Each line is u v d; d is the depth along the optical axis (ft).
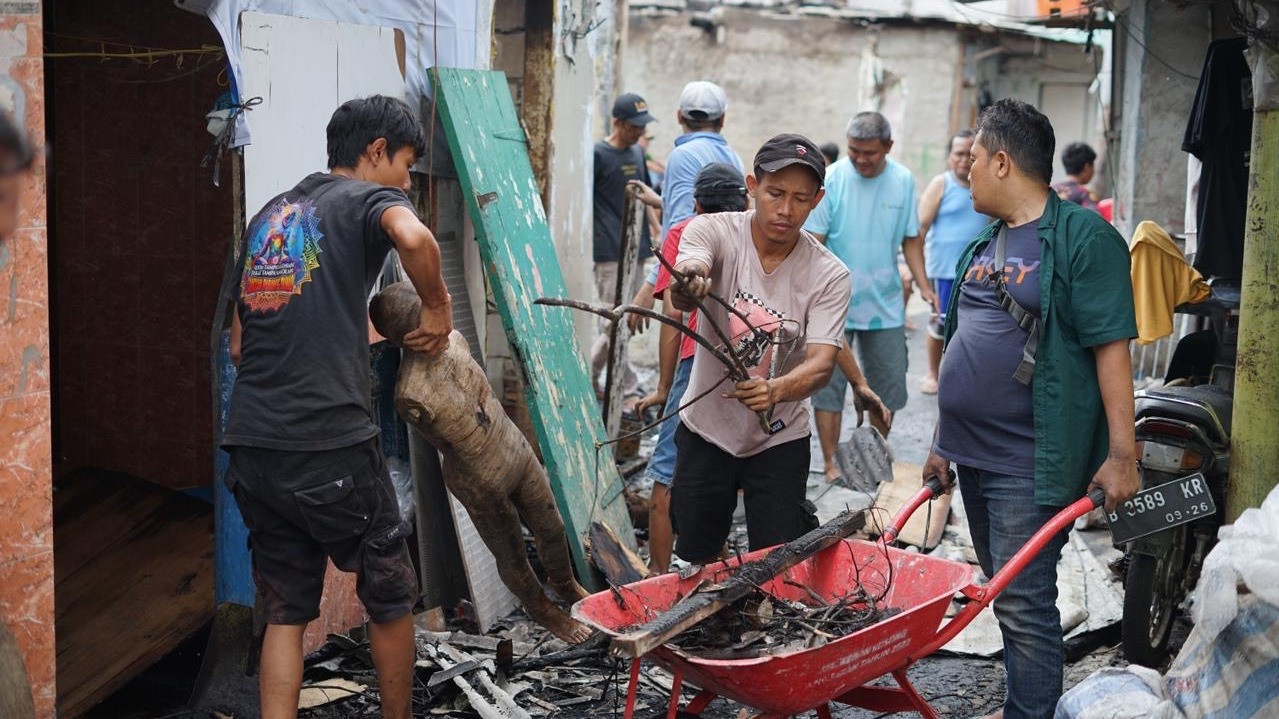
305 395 11.78
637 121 29.53
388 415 17.31
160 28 18.84
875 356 24.71
